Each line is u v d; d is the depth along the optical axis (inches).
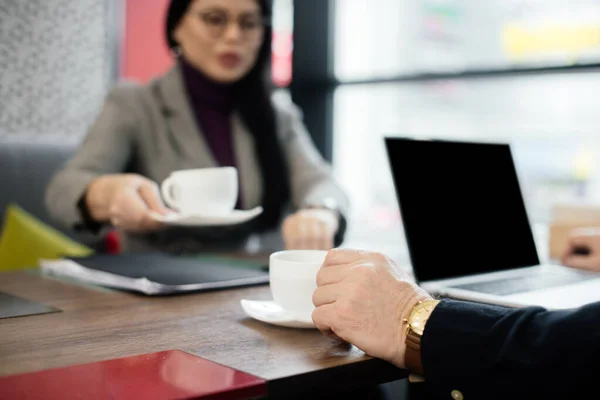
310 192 72.5
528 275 45.6
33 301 35.4
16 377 21.5
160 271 42.8
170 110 74.8
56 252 73.2
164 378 21.6
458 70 99.7
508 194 49.7
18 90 95.6
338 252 28.8
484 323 25.2
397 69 110.7
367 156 121.0
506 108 104.5
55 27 98.7
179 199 46.1
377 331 26.0
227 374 22.4
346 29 119.3
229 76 74.5
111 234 83.2
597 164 100.2
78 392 20.0
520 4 97.5
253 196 75.7
